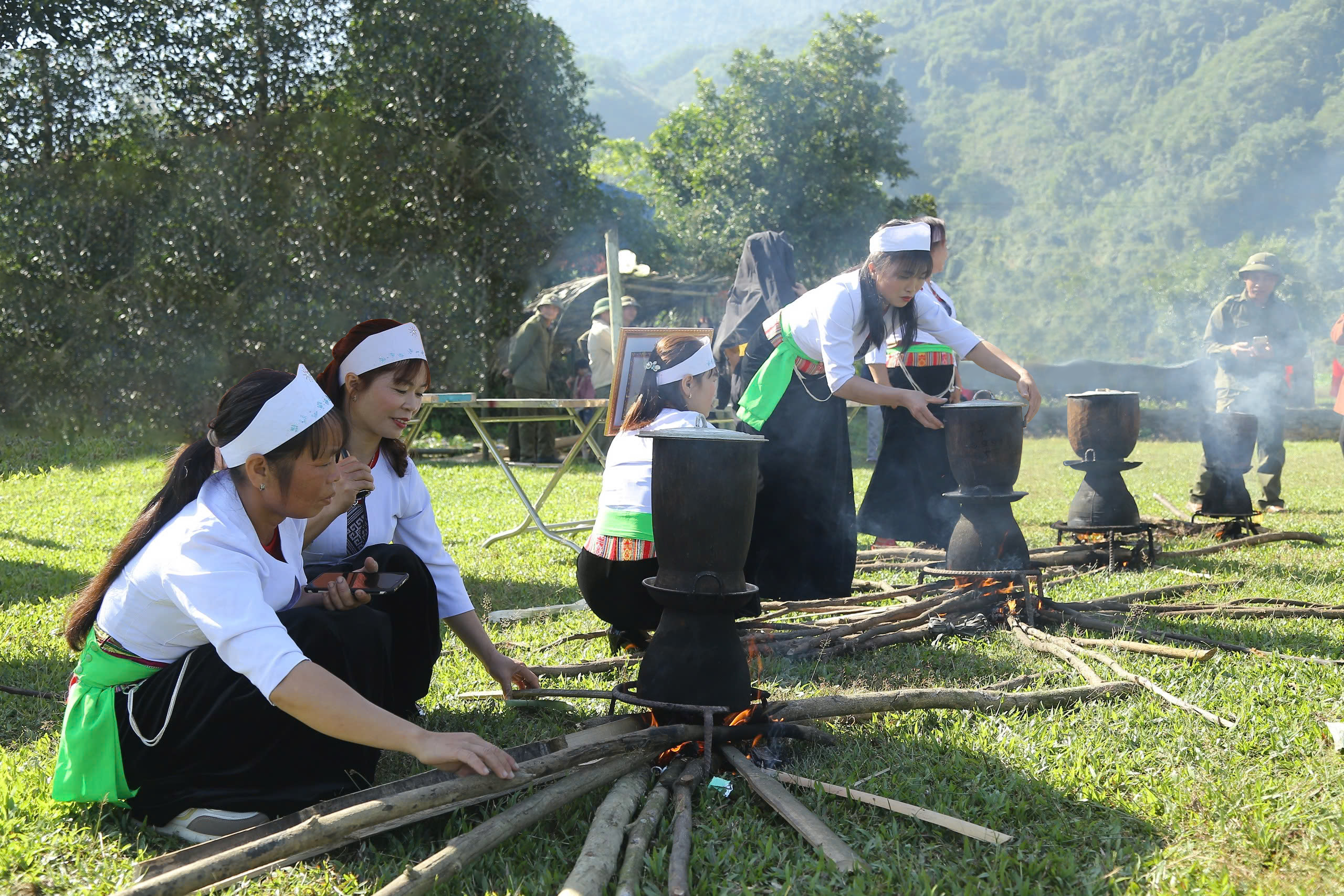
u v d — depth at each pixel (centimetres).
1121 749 288
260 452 226
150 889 191
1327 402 2103
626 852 221
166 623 238
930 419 412
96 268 1486
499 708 331
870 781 266
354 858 234
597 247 1794
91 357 1457
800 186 2470
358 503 296
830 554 415
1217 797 255
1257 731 296
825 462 413
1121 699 330
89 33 1470
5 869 226
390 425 291
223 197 1484
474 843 220
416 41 1567
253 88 1555
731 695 277
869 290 404
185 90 1522
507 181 1625
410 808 218
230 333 1501
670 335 364
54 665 384
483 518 756
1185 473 1057
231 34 1520
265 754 241
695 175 2573
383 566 284
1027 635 399
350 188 1555
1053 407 1788
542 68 1652
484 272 1655
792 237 2466
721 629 279
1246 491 649
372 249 1593
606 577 354
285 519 249
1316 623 417
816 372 416
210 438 236
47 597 502
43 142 1478
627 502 351
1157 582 500
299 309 1503
